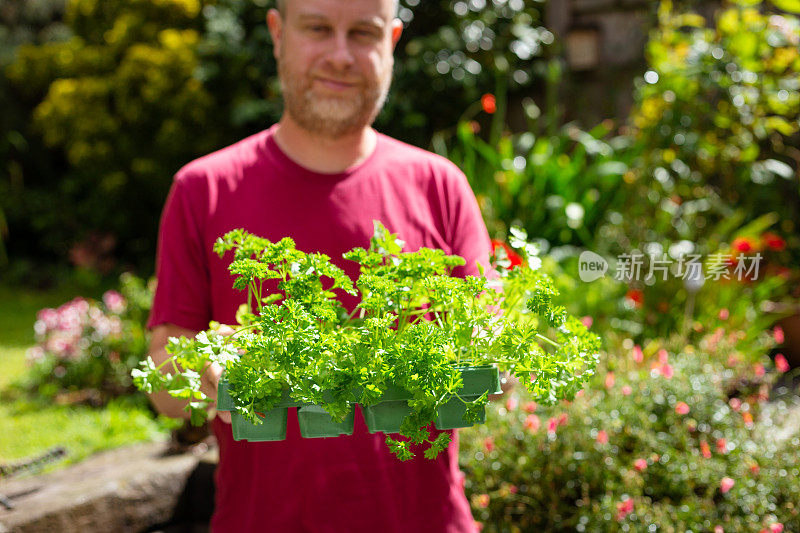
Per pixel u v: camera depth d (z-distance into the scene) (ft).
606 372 8.57
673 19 15.03
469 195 4.91
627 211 13.07
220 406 2.95
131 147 21.97
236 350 2.96
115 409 11.62
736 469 7.26
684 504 6.89
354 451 4.21
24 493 7.61
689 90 13.51
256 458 4.26
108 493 7.43
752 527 6.64
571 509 7.06
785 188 14.83
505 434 7.59
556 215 13.56
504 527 7.13
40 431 10.91
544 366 3.02
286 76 4.49
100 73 22.43
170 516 8.02
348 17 4.33
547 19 18.57
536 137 17.13
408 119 18.79
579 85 18.13
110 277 22.35
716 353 9.11
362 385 2.89
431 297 3.28
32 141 24.48
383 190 4.59
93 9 22.76
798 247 14.30
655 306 11.13
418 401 2.91
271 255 3.29
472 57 19.01
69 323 12.91
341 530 4.18
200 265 4.41
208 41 20.83
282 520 4.22
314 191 4.49
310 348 2.89
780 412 8.60
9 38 24.84
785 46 13.42
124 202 22.82
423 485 4.33
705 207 12.75
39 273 22.41
